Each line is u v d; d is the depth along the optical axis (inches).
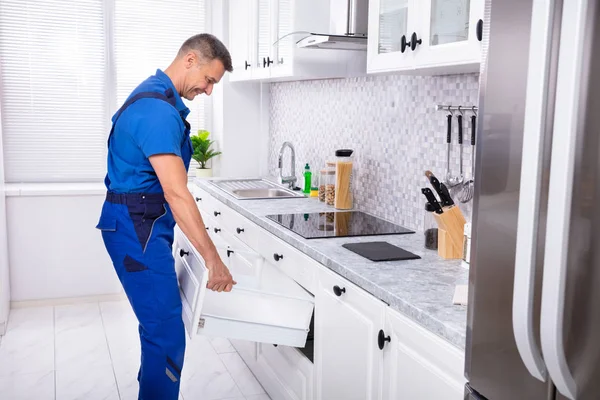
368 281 74.4
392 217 117.4
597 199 34.4
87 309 166.1
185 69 97.6
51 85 179.8
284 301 90.4
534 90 37.2
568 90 34.7
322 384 89.6
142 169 90.9
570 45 34.5
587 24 34.2
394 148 116.6
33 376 124.2
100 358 133.9
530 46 37.3
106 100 185.5
